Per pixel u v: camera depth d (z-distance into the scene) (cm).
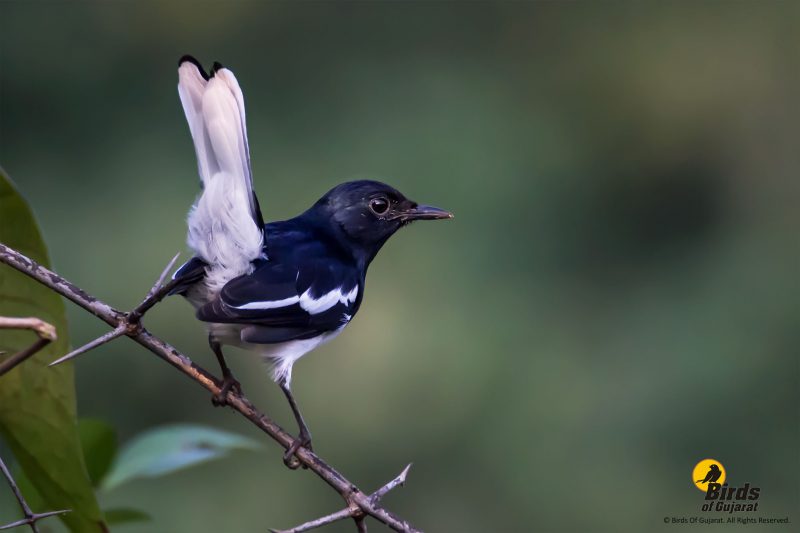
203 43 1605
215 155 593
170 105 1552
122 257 1366
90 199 1446
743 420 1359
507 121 1641
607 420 1363
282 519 1241
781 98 1761
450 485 1306
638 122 1756
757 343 1412
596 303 1530
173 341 1275
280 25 1617
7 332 493
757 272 1521
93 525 492
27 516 416
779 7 1772
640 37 1762
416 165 1533
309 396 1302
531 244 1526
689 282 1562
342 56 1628
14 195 484
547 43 1753
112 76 1536
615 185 1712
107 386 1254
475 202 1500
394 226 781
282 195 1491
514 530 1305
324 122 1584
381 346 1332
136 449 528
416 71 1642
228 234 611
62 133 1495
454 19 1669
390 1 1664
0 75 1482
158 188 1459
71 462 492
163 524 1196
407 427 1310
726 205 1744
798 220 1667
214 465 1245
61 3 1533
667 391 1385
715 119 1759
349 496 507
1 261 462
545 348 1414
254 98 1582
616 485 1321
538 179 1605
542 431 1341
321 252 713
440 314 1368
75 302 476
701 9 1794
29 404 495
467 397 1329
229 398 530
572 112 1730
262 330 636
